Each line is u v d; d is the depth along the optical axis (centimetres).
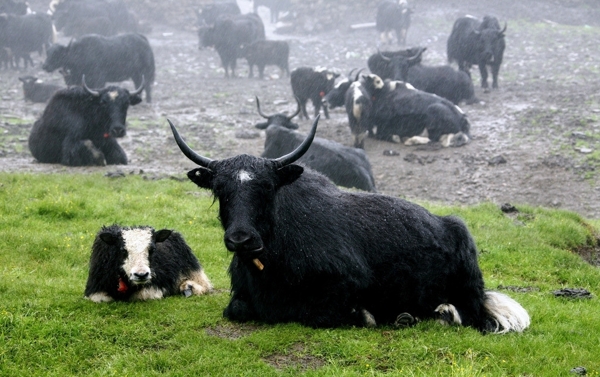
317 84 2944
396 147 2580
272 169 805
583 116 2764
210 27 3803
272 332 805
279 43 3769
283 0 5450
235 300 865
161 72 3888
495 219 1520
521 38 4425
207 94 3394
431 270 866
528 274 1228
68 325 812
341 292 828
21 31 3828
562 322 917
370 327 838
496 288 1118
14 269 1077
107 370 721
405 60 3045
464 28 3353
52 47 3055
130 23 4591
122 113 2088
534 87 3347
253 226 774
